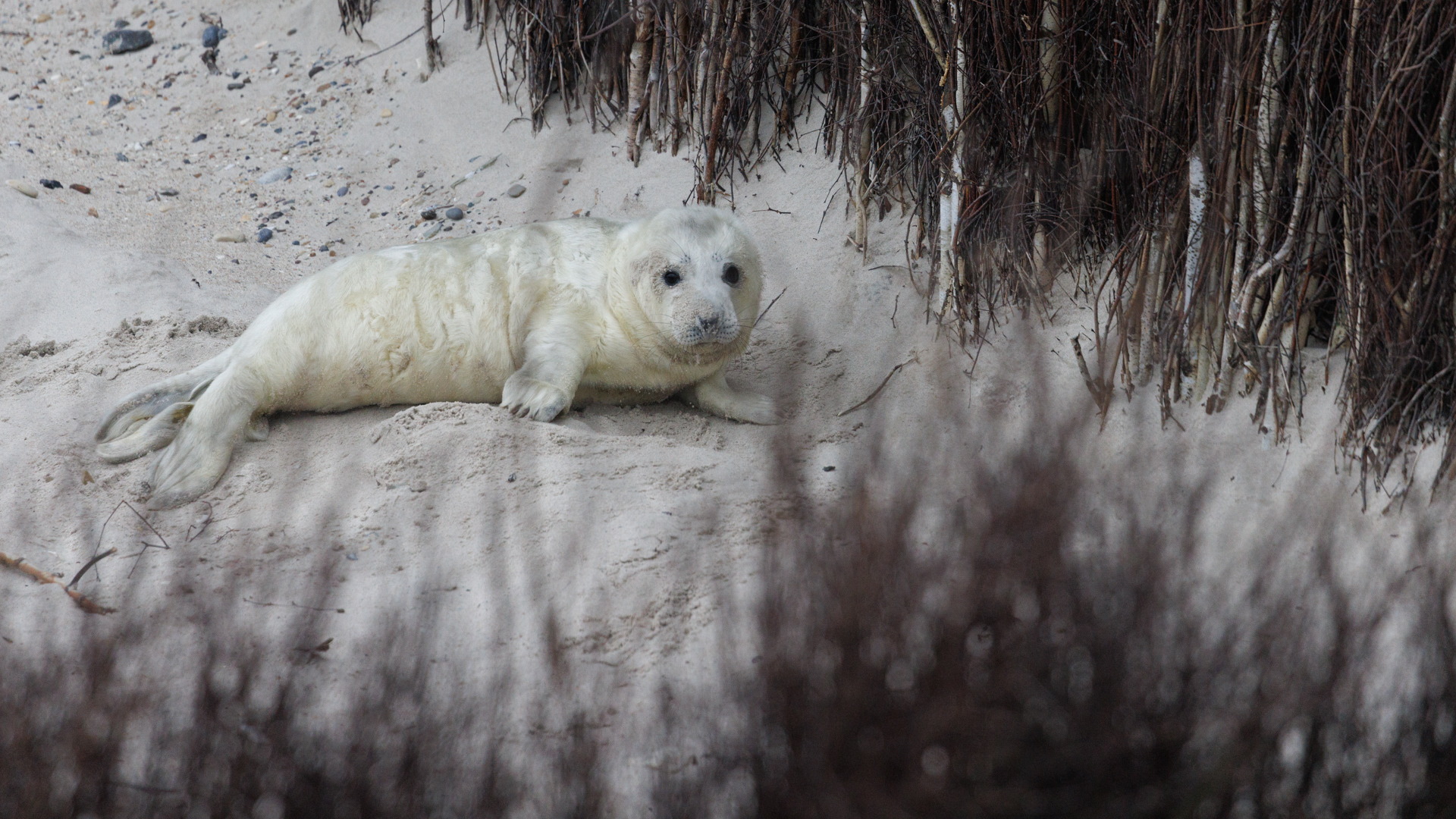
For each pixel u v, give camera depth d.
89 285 25.72
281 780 9.62
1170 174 18.78
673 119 28.33
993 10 20.48
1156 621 9.46
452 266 20.64
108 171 31.52
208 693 10.12
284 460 18.72
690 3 27.30
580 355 20.23
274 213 29.66
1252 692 9.48
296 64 35.31
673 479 16.61
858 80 24.45
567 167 29.39
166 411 19.69
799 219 25.61
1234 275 18.02
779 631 9.60
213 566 15.03
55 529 16.62
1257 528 13.56
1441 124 15.66
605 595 13.69
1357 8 16.12
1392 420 16.34
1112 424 18.05
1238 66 17.44
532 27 30.02
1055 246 21.39
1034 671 9.04
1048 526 9.77
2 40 37.78
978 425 14.64
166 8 38.81
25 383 21.94
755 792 9.12
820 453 18.41
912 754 8.73
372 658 11.89
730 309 19.39
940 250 21.84
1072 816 8.91
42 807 9.30
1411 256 16.05
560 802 9.69
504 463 17.27
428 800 9.59
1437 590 10.69
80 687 10.63
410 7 35.03
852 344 22.09
